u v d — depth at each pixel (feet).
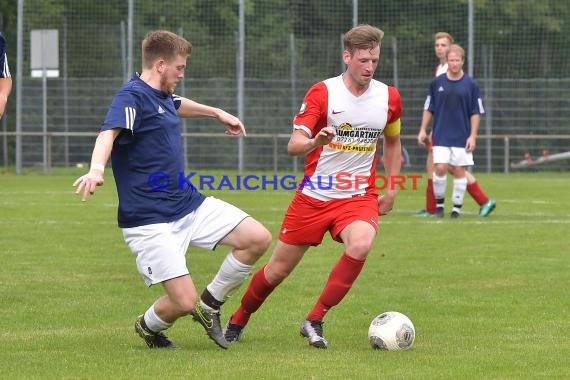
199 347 63.21
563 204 171.73
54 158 256.32
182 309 60.08
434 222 139.13
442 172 144.66
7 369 55.98
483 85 264.31
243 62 256.32
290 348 62.80
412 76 283.59
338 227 64.13
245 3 278.26
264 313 75.31
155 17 273.95
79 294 83.20
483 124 264.11
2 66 73.15
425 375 54.65
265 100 263.08
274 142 257.34
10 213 152.46
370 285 87.61
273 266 65.67
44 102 248.11
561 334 67.15
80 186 55.42
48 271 95.20
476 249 110.32
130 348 62.49
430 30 290.56
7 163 270.26
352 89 64.59
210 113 65.51
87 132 256.93
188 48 61.41
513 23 280.31
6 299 80.69
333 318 73.51
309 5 289.94
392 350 61.62
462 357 59.57
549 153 263.90
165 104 61.36
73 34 259.60
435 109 143.95
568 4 277.85
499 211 157.89
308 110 64.18
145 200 60.44
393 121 66.44
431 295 82.74
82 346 63.05
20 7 248.93
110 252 108.88
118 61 260.83
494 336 66.54
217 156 263.70
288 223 65.57
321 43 267.18
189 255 107.14
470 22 247.70
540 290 84.79
